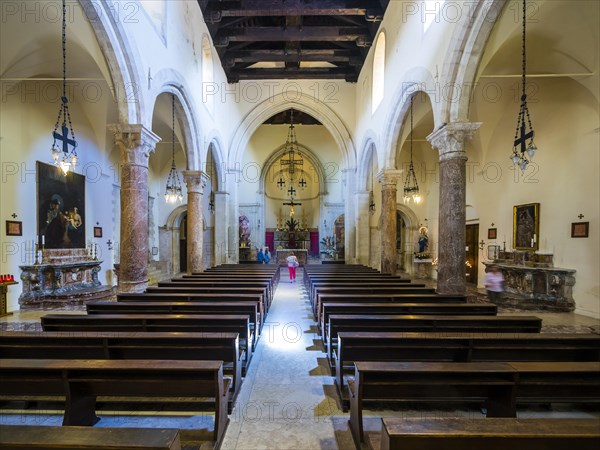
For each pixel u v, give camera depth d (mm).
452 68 6426
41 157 9508
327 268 12414
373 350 3693
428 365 2727
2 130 8359
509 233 10641
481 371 2625
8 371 2645
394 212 10641
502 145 10836
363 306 5027
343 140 15703
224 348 3578
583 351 3586
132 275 6551
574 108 8375
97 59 6336
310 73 15289
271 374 4449
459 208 6480
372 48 12516
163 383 2787
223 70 14391
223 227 15086
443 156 6668
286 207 24344
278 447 2914
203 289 6574
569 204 8531
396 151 10633
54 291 9594
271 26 13195
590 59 6949
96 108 11141
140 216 6660
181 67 9180
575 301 8320
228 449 2881
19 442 1451
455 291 6500
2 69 7402
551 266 8969
